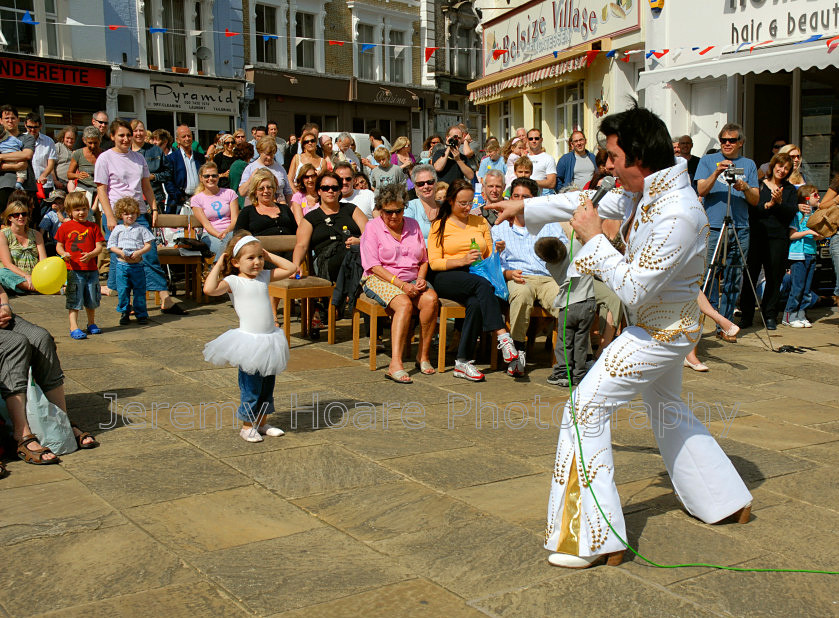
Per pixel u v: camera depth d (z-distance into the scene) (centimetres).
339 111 3003
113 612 313
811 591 338
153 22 2350
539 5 1708
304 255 812
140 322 876
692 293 361
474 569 353
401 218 699
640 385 363
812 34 1023
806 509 426
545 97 1741
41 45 2084
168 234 1123
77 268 788
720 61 1034
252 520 400
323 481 452
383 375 687
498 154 1291
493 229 732
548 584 340
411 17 3234
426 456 495
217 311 946
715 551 374
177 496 428
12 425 484
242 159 1191
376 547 373
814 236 892
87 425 541
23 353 477
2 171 1077
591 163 1134
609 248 362
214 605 320
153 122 2389
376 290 687
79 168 1166
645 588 338
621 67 1437
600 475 354
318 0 2870
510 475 466
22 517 398
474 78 3547
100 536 379
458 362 686
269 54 2761
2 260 578
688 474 399
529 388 656
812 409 612
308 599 325
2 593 327
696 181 862
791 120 1159
